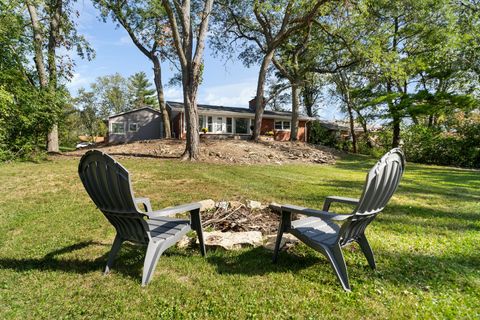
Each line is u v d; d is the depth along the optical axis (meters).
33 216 4.42
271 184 7.27
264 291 2.30
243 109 26.62
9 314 1.99
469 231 3.81
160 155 12.80
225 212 4.34
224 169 9.75
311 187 6.97
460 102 17.38
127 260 2.91
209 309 2.05
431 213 4.77
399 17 17.20
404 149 19.17
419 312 2.02
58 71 13.22
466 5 17.09
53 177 7.62
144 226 2.43
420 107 18.39
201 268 2.72
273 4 12.67
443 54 17.47
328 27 13.98
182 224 2.90
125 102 49.62
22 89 11.35
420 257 2.96
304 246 3.22
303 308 2.07
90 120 42.31
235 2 17.67
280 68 20.06
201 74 16.42
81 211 4.70
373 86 21.27
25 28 12.62
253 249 3.17
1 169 8.85
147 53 18.31
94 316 1.99
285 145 17.05
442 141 17.53
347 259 2.92
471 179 9.79
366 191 2.18
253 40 20.14
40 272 2.63
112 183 2.31
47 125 12.41
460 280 2.49
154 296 2.23
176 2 11.14
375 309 2.05
